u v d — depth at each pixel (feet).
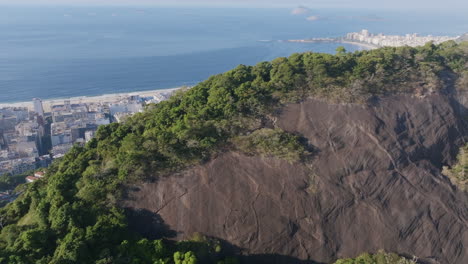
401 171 151.12
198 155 144.77
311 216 136.87
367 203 141.38
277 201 138.21
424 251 134.72
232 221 134.31
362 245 134.10
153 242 121.80
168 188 139.23
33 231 118.52
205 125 151.02
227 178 141.90
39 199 147.43
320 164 147.23
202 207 136.56
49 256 112.88
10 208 157.58
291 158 145.28
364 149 152.25
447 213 143.43
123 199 135.95
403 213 141.08
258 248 131.54
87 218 126.82
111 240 121.49
